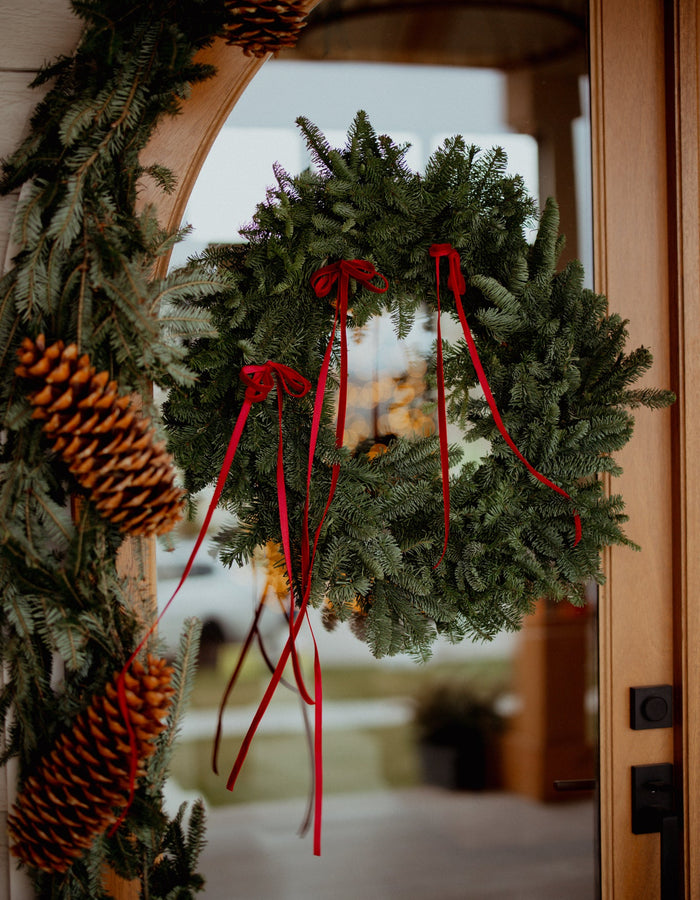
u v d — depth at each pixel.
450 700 1.06
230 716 1.01
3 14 0.85
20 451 0.73
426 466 0.91
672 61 1.07
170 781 1.00
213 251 0.91
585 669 1.08
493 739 1.07
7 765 0.84
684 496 1.07
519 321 0.92
